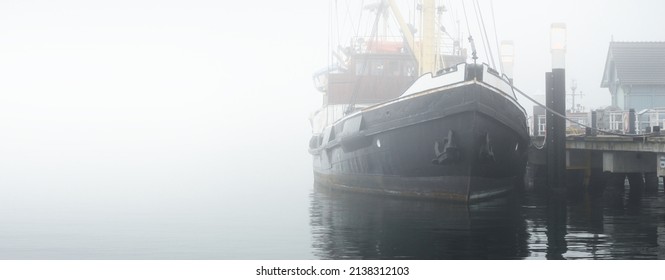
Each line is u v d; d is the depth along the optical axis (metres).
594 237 14.29
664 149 17.94
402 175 21.62
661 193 24.62
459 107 18.89
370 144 22.38
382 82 28.03
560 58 24.20
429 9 23.53
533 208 19.42
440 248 13.14
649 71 42.72
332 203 22.08
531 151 29.52
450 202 20.31
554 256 12.23
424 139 20.11
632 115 23.48
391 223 16.47
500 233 14.82
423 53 23.58
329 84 28.55
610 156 22.11
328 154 27.22
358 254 12.73
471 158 19.22
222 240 14.97
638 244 13.43
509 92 21.00
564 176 24.23
